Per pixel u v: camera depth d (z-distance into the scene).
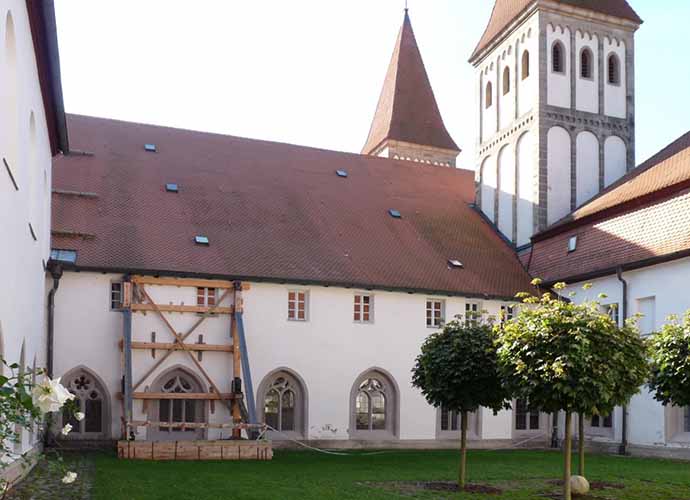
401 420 34.25
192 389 30.59
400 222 40.31
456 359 19.86
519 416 36.62
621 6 43.03
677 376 17.42
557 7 41.47
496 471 23.72
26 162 17.05
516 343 16.31
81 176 34.91
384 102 58.16
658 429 30.36
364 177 43.50
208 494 17.14
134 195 34.84
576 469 24.44
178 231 33.41
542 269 38.53
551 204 40.38
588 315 16.28
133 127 40.09
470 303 36.44
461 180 47.69
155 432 29.84
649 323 31.66
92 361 29.44
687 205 30.83
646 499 18.30
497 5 45.75
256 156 41.34
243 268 32.22
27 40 15.89
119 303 30.20
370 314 34.44
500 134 43.88
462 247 40.16
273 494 17.42
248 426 27.02
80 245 30.67
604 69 42.53
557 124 41.00
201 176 37.91
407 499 17.38
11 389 7.25
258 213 36.50
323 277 33.28
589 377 15.65
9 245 14.48
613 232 34.56
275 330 32.41
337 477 21.20
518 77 42.75
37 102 19.11
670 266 30.48
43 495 16.70
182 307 30.48
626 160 42.59
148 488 17.86
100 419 29.41
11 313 15.21
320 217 37.97
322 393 32.91
